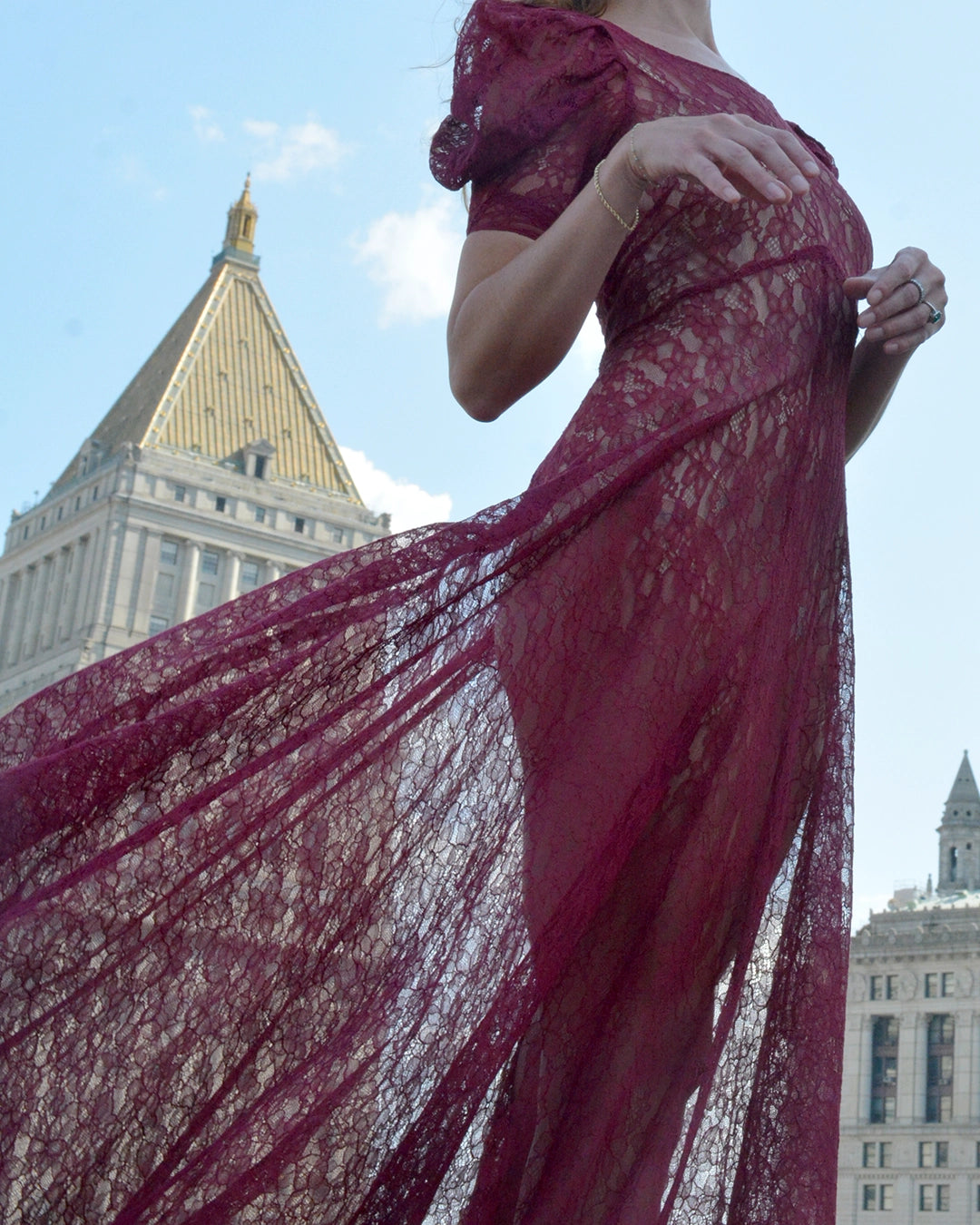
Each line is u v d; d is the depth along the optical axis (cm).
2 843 106
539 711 127
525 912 121
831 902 143
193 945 110
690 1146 125
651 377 144
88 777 108
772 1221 129
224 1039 110
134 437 7812
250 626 120
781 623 142
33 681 7788
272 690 117
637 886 130
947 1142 6016
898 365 166
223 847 112
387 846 118
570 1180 121
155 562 7600
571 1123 123
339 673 120
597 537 133
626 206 135
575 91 148
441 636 126
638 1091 126
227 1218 106
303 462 8119
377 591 124
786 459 144
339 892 115
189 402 8012
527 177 148
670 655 132
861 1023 6341
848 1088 6281
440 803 121
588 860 124
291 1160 108
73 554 7831
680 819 132
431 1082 114
